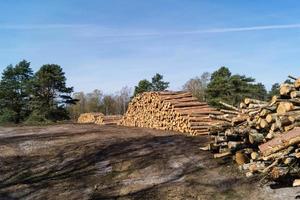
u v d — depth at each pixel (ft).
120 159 36.68
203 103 53.01
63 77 135.74
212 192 27.55
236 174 29.45
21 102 138.10
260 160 28.09
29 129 64.13
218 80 119.34
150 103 57.88
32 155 41.52
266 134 28.78
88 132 54.70
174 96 54.65
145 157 36.29
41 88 134.21
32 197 30.50
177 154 36.04
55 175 34.88
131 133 51.75
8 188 32.71
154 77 151.53
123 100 187.32
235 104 114.93
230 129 31.78
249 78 122.11
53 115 132.77
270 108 27.78
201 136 44.60
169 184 29.78
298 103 26.99
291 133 24.99
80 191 30.63
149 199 27.89
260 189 26.40
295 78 27.55
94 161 37.27
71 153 40.88
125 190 29.84
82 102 182.60
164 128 53.78
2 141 49.83
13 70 140.05
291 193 25.07
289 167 24.94
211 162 32.71
